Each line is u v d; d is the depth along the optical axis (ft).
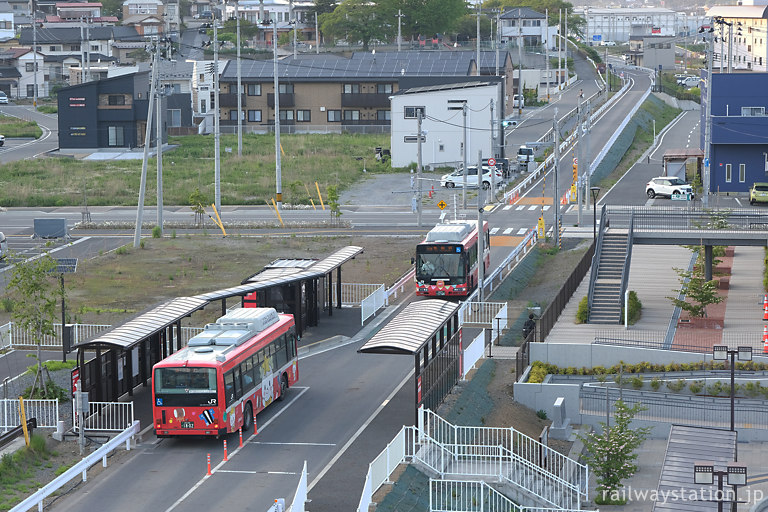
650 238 461.78
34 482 257.34
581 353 370.32
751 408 327.88
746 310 429.38
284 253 548.72
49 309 322.75
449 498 257.34
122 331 303.07
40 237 598.34
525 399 337.72
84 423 291.38
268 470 262.67
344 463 267.59
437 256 449.48
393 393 329.31
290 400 323.37
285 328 329.31
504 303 414.41
